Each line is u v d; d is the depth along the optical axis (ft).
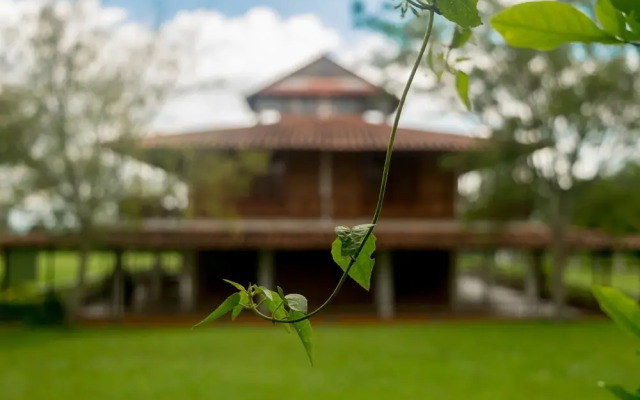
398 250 69.36
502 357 43.62
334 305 67.21
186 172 58.95
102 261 171.22
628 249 65.77
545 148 58.54
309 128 70.95
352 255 2.33
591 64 54.39
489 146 57.77
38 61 52.70
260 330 56.95
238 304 2.46
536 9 2.83
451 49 2.93
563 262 62.28
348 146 61.77
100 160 54.85
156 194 57.57
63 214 55.83
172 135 64.49
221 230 64.08
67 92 53.31
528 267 67.10
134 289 79.51
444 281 68.85
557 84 56.08
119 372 38.60
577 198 64.03
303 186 66.90
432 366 40.52
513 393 33.27
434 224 66.44
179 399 31.71
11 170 53.93
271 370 39.27
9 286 71.72
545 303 78.74
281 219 66.44
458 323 60.54
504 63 55.36
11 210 54.70
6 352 45.65
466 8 2.37
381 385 35.06
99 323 60.64
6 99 51.67
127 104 54.44
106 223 57.57
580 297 77.20
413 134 68.18
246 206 66.69
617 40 2.82
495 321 61.72
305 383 35.47
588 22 2.82
